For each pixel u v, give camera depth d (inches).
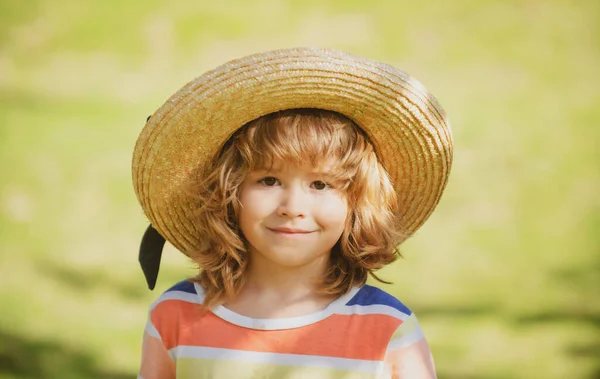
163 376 98.8
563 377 209.0
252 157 92.1
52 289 264.2
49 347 220.4
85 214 328.5
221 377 94.6
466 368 213.2
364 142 95.1
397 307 96.7
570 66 478.0
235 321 96.7
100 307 251.4
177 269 277.4
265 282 98.3
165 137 92.7
